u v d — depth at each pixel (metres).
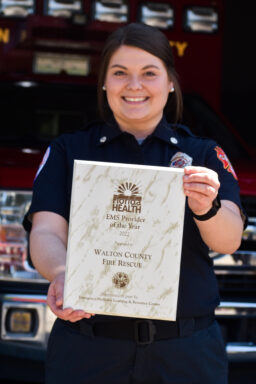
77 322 1.92
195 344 1.90
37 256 1.85
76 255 1.66
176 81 2.02
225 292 3.36
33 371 3.21
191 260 1.92
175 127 2.08
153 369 1.90
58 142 2.06
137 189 1.65
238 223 1.82
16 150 3.82
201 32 5.16
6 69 5.00
